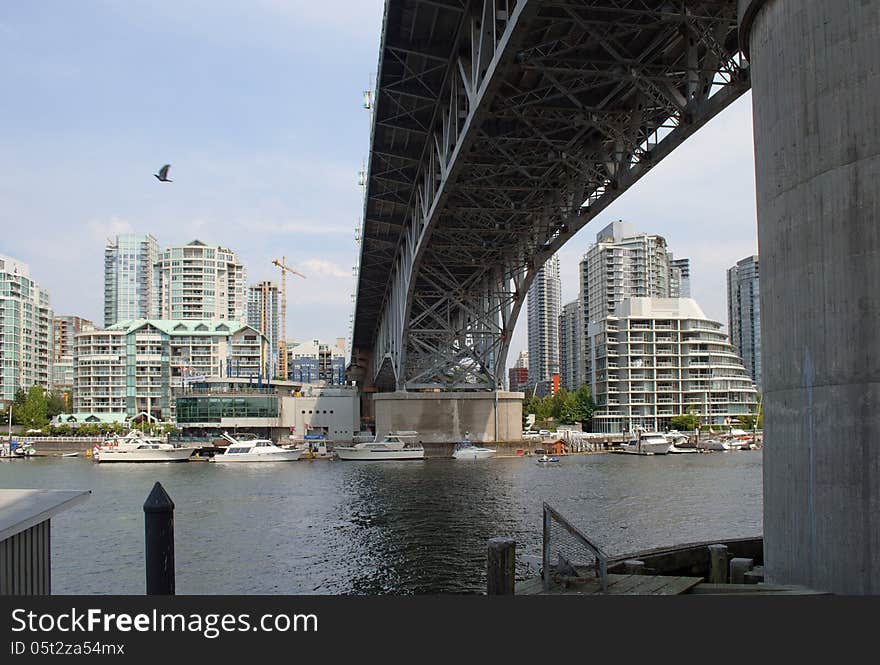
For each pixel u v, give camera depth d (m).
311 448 86.62
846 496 9.33
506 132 37.84
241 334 145.25
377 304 94.62
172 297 178.38
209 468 72.31
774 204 10.75
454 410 77.25
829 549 9.59
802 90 10.10
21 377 152.38
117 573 25.06
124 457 81.38
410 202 53.25
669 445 94.81
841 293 9.45
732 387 122.00
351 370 143.75
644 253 167.12
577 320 192.88
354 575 23.50
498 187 40.84
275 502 42.50
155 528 8.07
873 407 9.05
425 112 40.34
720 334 124.62
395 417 76.19
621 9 24.45
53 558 27.45
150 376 137.00
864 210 9.22
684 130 29.64
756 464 73.38
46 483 57.44
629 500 41.62
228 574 24.03
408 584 22.19
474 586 21.84
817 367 9.81
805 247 10.03
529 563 23.66
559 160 37.84
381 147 44.97
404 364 71.31
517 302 63.47
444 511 37.22
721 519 34.50
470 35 32.25
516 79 32.97
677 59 30.42
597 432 124.12
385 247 66.19
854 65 9.37
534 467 67.62
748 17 11.54
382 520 34.62
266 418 101.38
